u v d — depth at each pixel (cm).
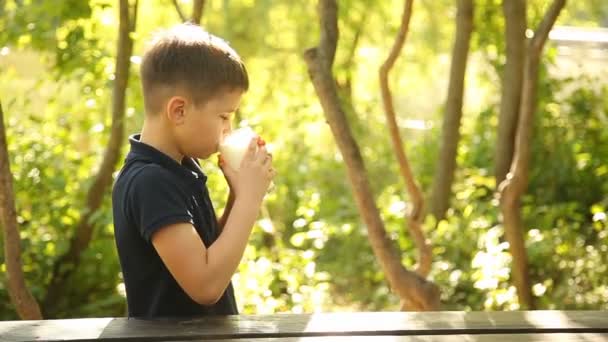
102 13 632
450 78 721
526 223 713
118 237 220
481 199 791
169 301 220
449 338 201
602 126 812
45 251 582
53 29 603
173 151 223
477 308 617
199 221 219
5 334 199
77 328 203
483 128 852
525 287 560
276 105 1051
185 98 217
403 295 402
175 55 218
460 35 712
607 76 929
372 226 400
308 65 399
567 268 647
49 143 620
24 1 608
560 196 800
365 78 1102
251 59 1073
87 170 617
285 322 209
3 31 606
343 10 956
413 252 677
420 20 1086
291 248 830
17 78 702
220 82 218
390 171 906
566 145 797
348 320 211
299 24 1055
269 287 598
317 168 912
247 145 221
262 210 666
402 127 1068
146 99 223
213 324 206
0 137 348
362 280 755
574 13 1048
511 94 713
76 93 716
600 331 208
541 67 799
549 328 208
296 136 975
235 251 210
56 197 600
